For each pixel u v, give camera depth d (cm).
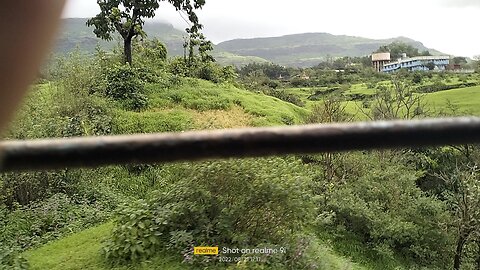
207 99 2608
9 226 1231
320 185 1572
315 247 1089
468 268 1586
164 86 2705
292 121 2597
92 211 1356
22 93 25
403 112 2675
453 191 1722
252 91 3981
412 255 1553
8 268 960
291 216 1027
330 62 10462
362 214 1510
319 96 5244
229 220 984
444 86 4912
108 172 1617
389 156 1866
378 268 1396
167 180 1138
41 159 41
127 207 1048
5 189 1359
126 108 2264
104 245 989
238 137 46
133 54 3144
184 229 998
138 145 44
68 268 963
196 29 3572
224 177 1016
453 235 1608
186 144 45
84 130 1750
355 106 3206
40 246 1156
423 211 1614
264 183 1002
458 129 50
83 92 2025
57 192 1460
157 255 952
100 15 2858
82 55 2203
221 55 18525
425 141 49
